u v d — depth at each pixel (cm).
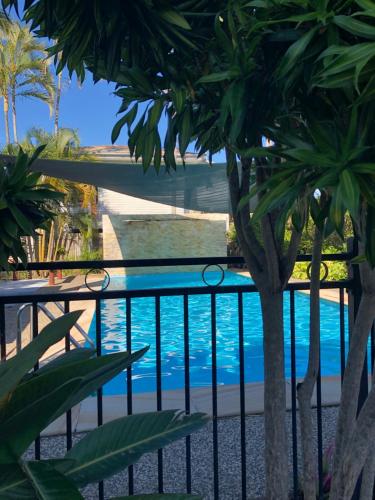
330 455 280
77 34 150
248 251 191
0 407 90
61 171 723
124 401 408
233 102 128
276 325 189
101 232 2189
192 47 148
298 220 174
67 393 85
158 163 173
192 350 849
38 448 230
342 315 256
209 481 289
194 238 2020
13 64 2161
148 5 137
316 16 107
